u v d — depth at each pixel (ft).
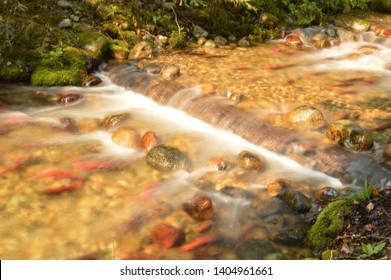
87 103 11.81
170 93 11.81
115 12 14.71
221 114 10.68
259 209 8.15
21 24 13.24
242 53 14.43
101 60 13.56
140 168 9.20
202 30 15.37
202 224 7.88
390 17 18.58
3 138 9.97
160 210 8.15
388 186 7.79
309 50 15.12
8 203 8.14
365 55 14.53
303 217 7.90
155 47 14.19
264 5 17.06
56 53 12.62
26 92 11.92
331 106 10.85
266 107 10.78
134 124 10.72
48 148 9.72
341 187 8.47
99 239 7.57
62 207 8.14
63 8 14.51
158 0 15.90
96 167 9.17
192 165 9.34
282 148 9.50
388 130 9.77
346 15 18.49
